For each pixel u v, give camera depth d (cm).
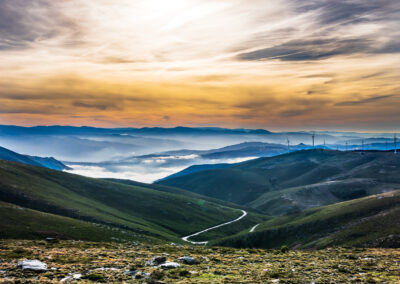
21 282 2639
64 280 2769
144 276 2956
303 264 3859
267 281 2803
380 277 3025
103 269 3272
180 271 3095
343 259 4403
